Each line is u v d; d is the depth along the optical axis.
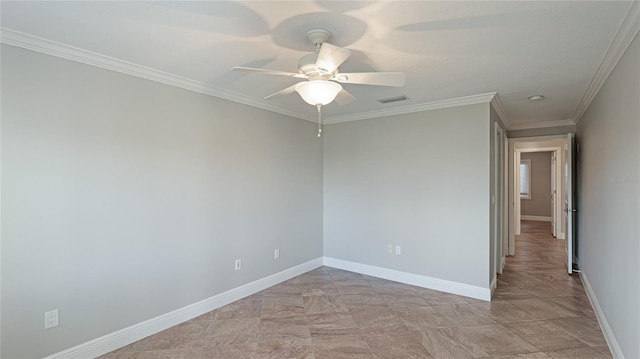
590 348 2.61
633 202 2.08
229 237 3.53
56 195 2.30
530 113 4.50
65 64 2.34
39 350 2.23
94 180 2.49
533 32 2.05
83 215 2.44
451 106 3.81
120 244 2.65
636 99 1.99
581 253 4.45
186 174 3.12
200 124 3.24
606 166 2.84
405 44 2.23
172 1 1.72
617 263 2.47
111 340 2.58
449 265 3.85
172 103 3.00
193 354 2.53
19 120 2.14
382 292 3.85
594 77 2.91
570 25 1.96
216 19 1.91
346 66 2.63
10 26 2.01
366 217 4.55
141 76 2.77
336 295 3.76
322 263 4.98
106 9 1.80
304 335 2.82
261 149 3.91
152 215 2.86
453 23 1.93
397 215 4.26
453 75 2.87
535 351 2.56
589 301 3.57
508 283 4.18
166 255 2.96
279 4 1.74
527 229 8.54
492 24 1.94
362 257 4.59
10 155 2.11
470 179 3.70
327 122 4.90
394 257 4.29
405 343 2.69
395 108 4.14
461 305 3.46
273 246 4.09
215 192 3.38
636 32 1.94
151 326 2.84
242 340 2.74
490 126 3.61
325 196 4.96
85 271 2.45
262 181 3.93
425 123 4.02
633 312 2.07
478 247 3.65
